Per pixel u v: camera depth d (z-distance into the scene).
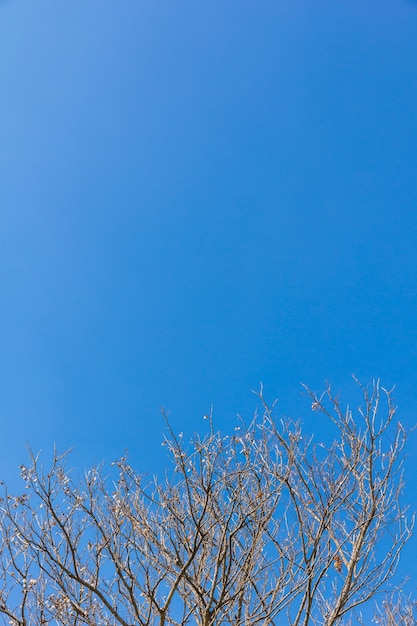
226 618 5.48
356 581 5.65
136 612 5.11
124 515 5.74
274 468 6.05
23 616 5.14
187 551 5.66
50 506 5.43
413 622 6.92
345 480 6.08
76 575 4.98
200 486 5.87
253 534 5.80
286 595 5.55
